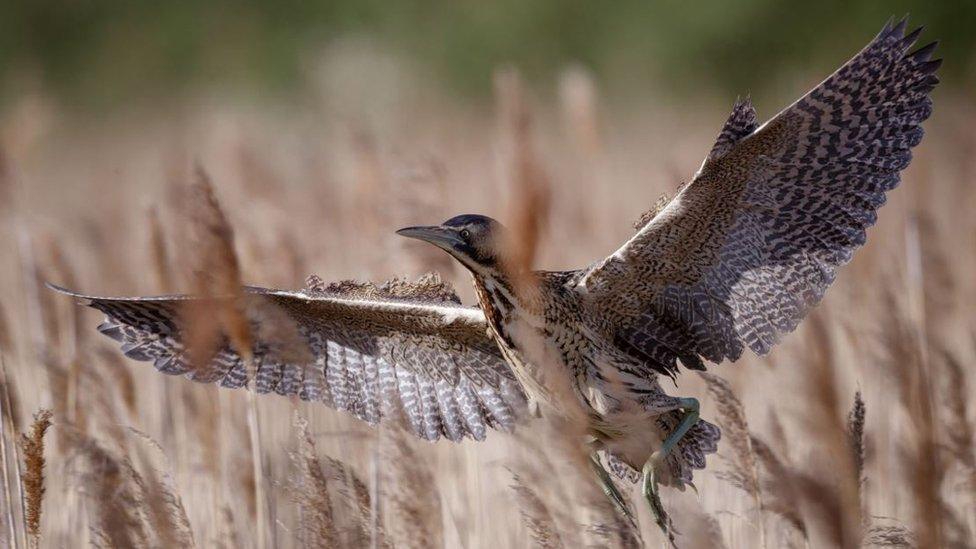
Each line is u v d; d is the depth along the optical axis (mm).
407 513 13508
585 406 14117
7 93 68688
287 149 38812
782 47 65688
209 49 70312
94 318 22078
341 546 12992
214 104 66812
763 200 13469
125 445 14117
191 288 12320
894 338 13805
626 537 12836
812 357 11391
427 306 14414
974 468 13836
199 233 12203
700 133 48094
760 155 13141
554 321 13805
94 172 43625
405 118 48844
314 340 15016
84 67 70875
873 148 13328
